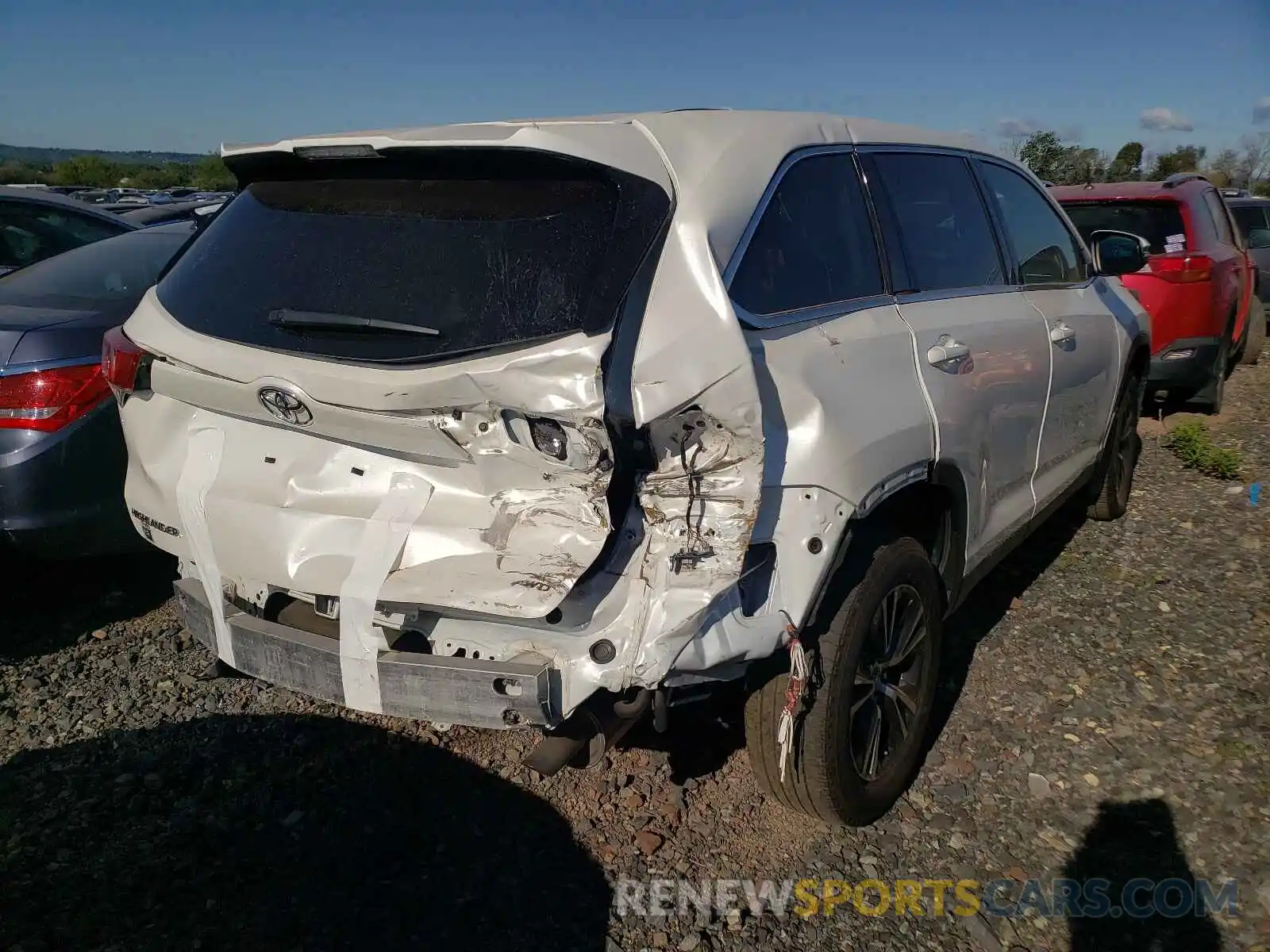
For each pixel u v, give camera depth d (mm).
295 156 2604
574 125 2305
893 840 2842
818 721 2584
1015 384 3457
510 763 3201
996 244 3729
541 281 2168
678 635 2105
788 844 2826
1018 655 3836
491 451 2150
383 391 2146
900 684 3002
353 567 2270
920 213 3264
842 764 2666
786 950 2447
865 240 2934
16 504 3861
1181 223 7238
